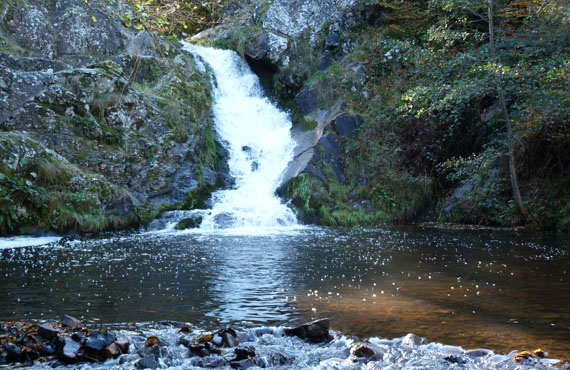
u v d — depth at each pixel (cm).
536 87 1187
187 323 425
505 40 1421
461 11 1473
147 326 414
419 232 1172
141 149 1345
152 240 1016
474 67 1230
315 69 1934
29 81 1239
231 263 734
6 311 459
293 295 529
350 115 1633
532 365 317
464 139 1480
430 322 424
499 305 479
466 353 343
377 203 1482
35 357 339
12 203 1039
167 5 769
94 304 490
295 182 1471
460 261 743
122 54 1541
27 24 1472
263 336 388
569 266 689
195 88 1648
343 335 391
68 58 1528
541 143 1260
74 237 1072
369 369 320
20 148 1099
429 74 1509
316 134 1653
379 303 492
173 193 1371
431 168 1502
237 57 1986
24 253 831
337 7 1991
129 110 1366
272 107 1916
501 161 1320
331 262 743
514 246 903
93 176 1202
